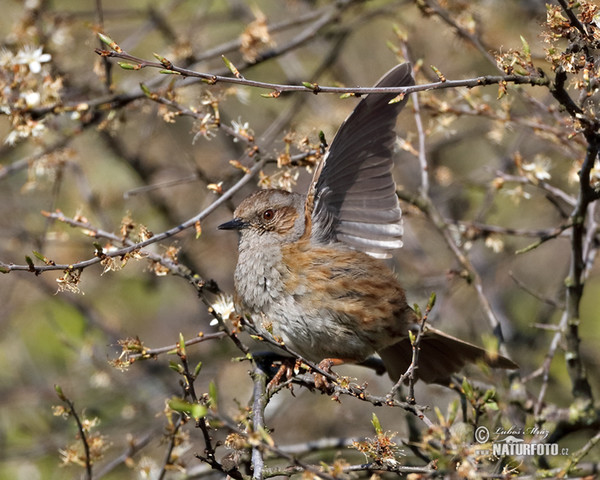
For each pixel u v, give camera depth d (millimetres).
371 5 16781
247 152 9492
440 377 9555
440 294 13109
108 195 14750
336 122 13078
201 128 9172
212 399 5758
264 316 9227
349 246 9203
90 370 14000
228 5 16531
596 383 13148
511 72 7328
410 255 14922
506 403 7734
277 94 7086
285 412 13734
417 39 14102
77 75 12242
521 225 15281
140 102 10734
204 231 14398
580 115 7500
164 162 15562
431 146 13828
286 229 9453
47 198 14695
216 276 15016
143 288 15383
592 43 7160
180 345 6781
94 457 8047
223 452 11102
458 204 14836
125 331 14234
